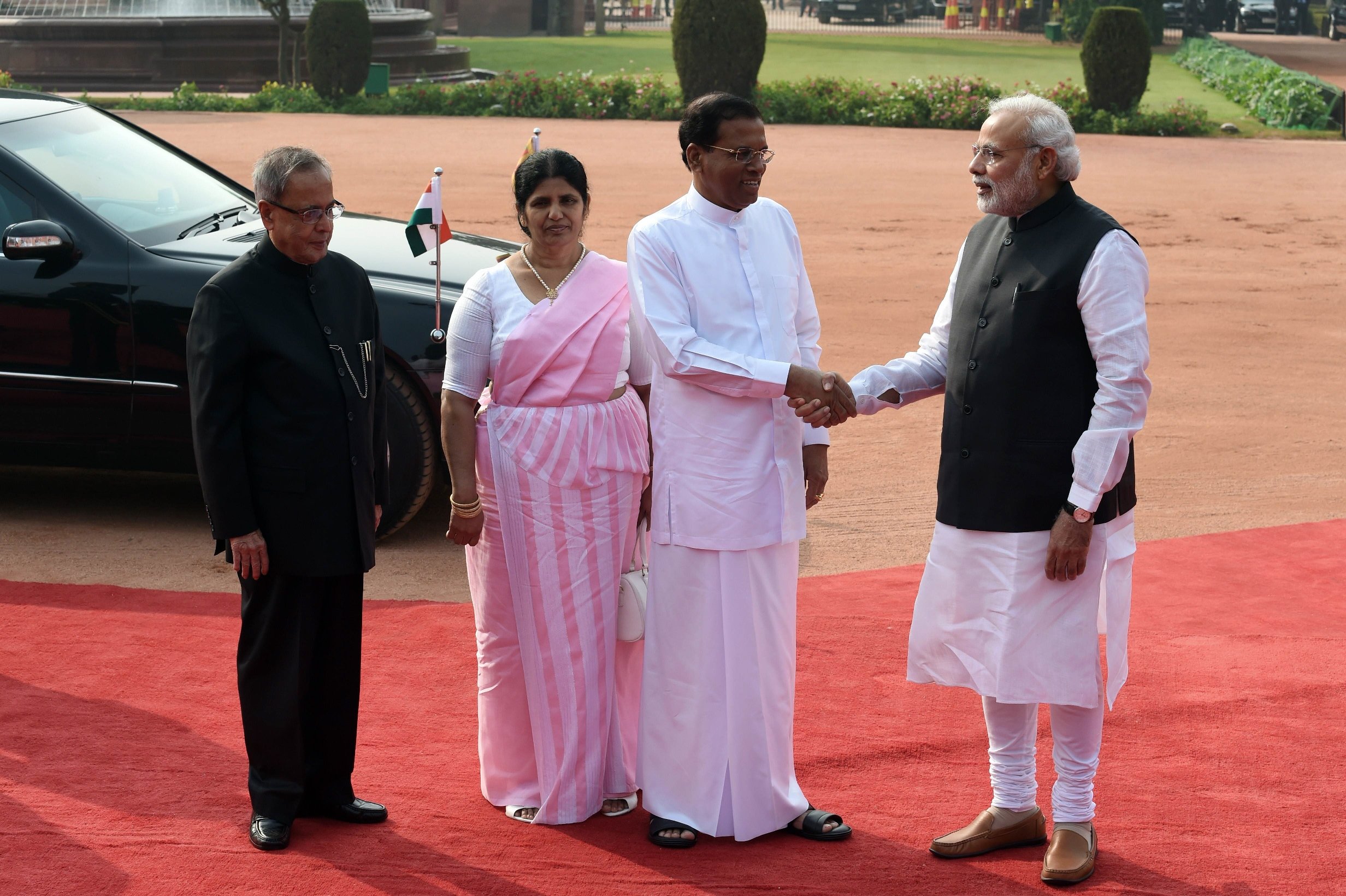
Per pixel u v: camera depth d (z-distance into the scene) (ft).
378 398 12.20
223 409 11.20
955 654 11.78
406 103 88.28
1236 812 12.52
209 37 101.76
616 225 47.83
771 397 11.53
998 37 167.84
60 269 19.33
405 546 19.97
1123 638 11.62
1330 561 19.62
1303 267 44.27
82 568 18.83
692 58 86.74
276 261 11.48
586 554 12.10
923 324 35.29
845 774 13.26
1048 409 11.12
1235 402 28.89
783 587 12.06
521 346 11.87
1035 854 11.84
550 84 88.22
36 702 14.46
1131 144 77.00
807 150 71.82
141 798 12.51
